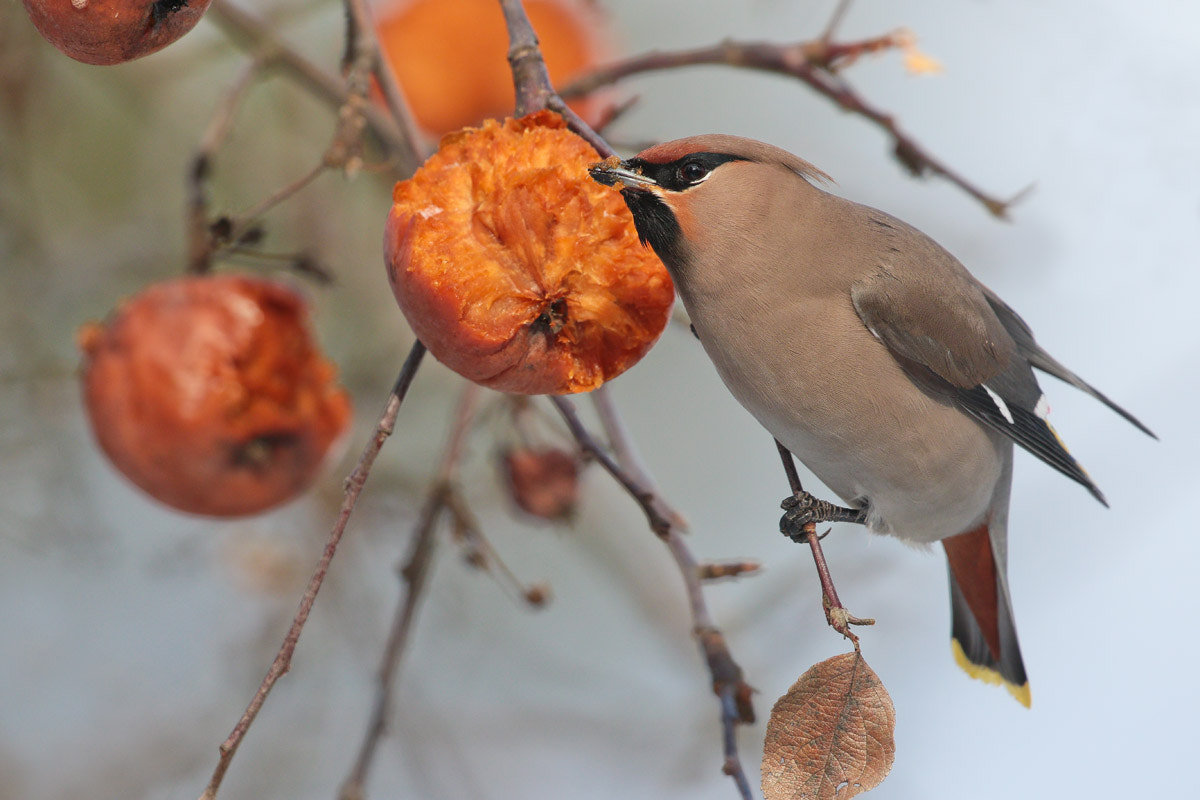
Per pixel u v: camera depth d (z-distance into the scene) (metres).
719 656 7.34
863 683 6.15
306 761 11.33
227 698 11.52
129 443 7.90
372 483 11.16
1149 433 9.03
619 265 6.61
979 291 8.67
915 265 8.04
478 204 6.50
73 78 10.97
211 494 8.05
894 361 7.84
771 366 7.68
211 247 8.23
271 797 11.23
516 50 6.95
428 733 11.27
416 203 6.48
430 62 10.40
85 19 5.94
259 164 11.30
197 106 11.52
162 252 10.88
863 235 8.02
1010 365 8.55
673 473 12.52
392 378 11.28
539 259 6.50
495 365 6.45
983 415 8.22
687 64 9.65
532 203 6.52
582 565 12.30
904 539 8.50
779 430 7.96
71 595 11.77
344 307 11.27
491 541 12.10
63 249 10.87
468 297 6.29
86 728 11.61
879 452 7.96
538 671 12.02
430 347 6.39
